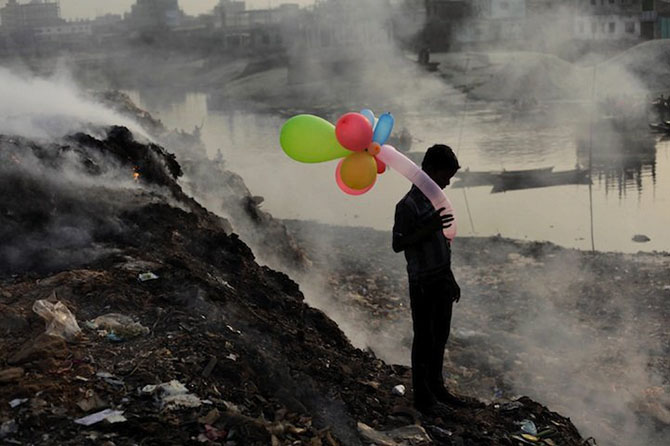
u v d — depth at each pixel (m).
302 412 4.48
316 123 4.60
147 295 5.59
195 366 4.55
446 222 4.64
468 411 5.23
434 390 5.24
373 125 4.70
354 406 4.85
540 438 4.99
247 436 3.87
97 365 4.41
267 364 4.86
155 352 4.64
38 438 3.59
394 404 5.10
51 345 4.46
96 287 5.53
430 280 4.79
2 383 4.03
